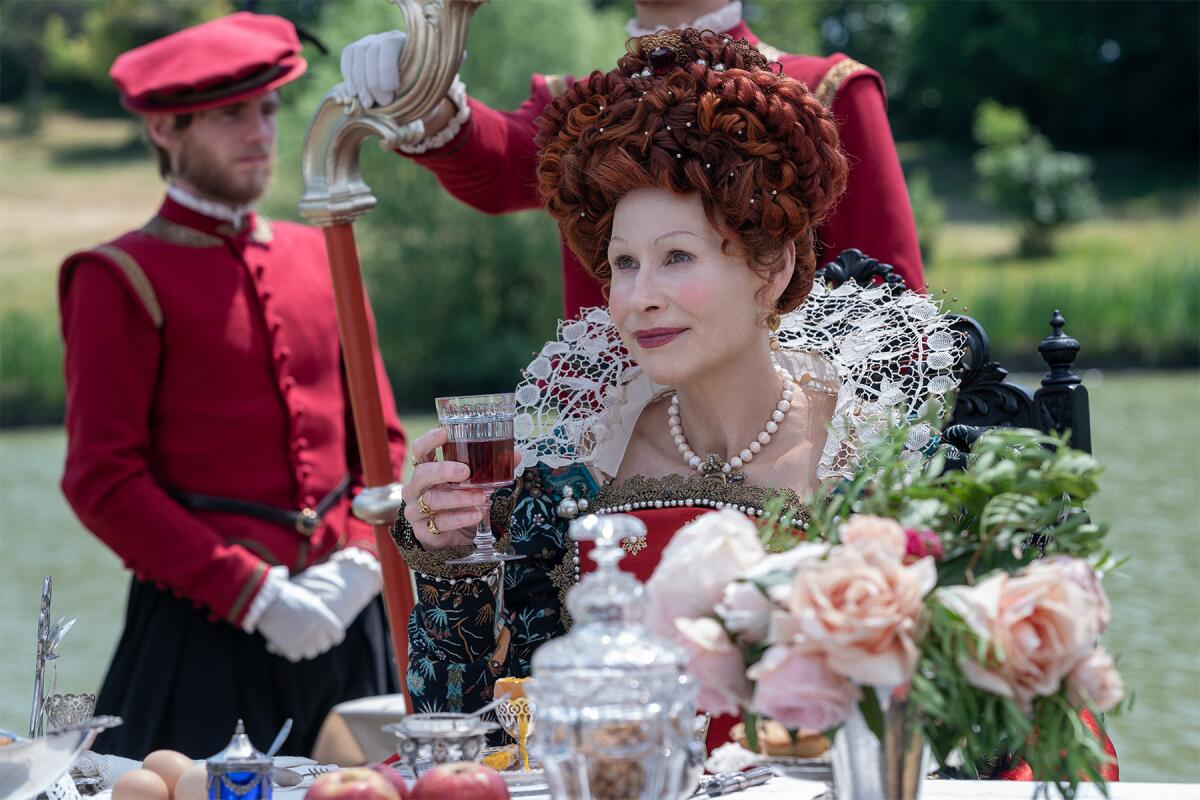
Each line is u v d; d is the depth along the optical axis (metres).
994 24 56.41
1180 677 8.14
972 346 2.91
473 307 31.02
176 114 4.70
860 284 3.05
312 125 3.26
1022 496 1.80
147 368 4.60
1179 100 53.91
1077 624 1.67
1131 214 45.22
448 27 3.13
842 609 1.64
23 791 1.97
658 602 1.77
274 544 4.64
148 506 4.50
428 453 2.56
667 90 2.43
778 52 3.70
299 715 4.67
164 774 2.32
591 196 2.54
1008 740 1.85
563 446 2.74
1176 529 12.39
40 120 60.47
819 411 2.65
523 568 2.72
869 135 3.56
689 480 2.61
